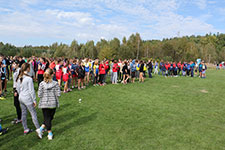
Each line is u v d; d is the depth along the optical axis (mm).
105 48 57438
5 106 6887
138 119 5914
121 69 13305
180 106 7602
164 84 13523
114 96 9062
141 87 11898
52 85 4379
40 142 4258
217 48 87688
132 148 4078
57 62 9617
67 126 5215
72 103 7590
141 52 63250
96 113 6398
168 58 44688
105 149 4012
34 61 12086
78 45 80188
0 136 4512
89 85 12195
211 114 6648
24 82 4391
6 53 64062
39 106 4324
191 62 19906
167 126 5402
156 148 4105
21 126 5137
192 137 4715
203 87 12641
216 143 4430
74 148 4020
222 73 26016
